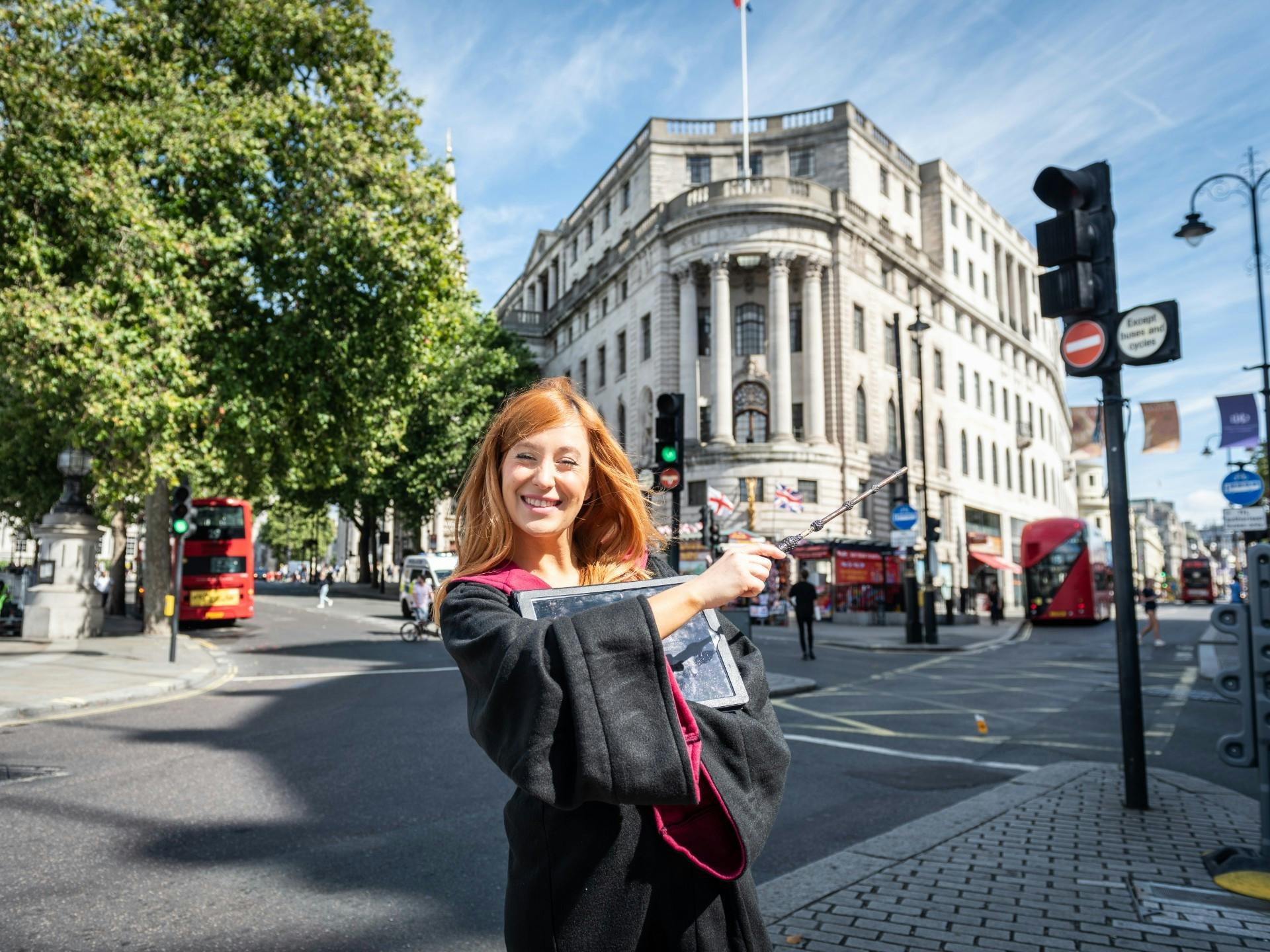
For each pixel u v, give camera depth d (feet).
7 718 28.45
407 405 66.95
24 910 12.35
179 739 25.61
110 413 45.70
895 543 73.31
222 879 13.71
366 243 53.88
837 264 121.08
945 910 11.28
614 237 150.20
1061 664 55.72
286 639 63.00
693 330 118.11
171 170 51.49
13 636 60.03
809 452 113.80
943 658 61.00
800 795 19.72
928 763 23.48
